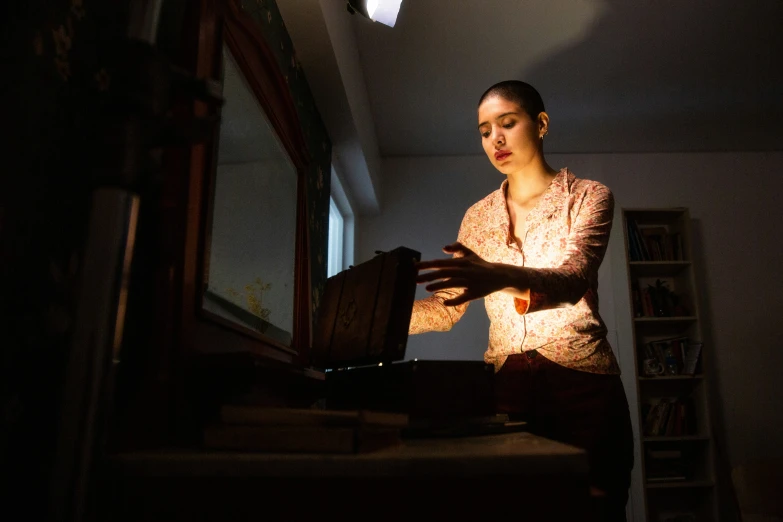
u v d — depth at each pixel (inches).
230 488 23.4
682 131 153.2
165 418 30.3
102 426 22.2
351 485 23.4
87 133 28.2
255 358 32.3
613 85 130.1
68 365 22.1
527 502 23.3
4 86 23.0
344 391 40.0
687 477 141.6
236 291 45.3
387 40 113.0
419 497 23.3
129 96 23.0
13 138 23.4
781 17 107.0
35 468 24.5
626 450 51.8
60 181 26.5
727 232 163.0
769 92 133.4
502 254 60.2
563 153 166.7
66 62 27.0
